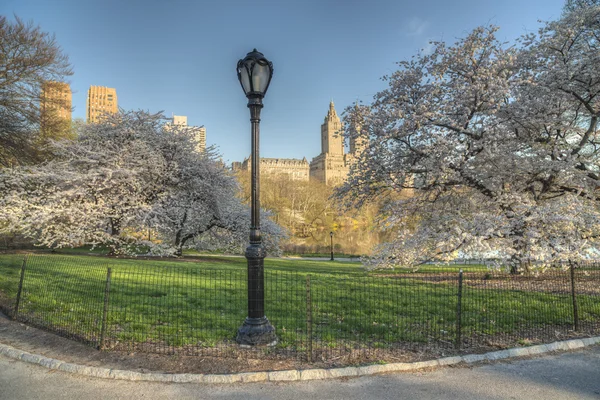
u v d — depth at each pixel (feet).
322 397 13.74
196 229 76.07
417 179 45.34
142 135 67.31
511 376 15.72
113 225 66.33
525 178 40.93
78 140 68.80
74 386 14.61
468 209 44.57
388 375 15.66
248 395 13.87
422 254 39.81
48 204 58.23
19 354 17.43
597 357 18.06
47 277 33.94
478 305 26.32
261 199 203.62
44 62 65.92
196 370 15.69
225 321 22.15
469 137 40.91
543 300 27.61
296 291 29.91
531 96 38.17
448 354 17.79
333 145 510.17
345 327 21.52
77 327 20.94
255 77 18.75
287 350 17.87
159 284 32.37
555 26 39.01
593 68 36.09
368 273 46.03
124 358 16.92
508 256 32.37
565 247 32.76
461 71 44.32
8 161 68.80
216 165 74.08
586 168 41.98
